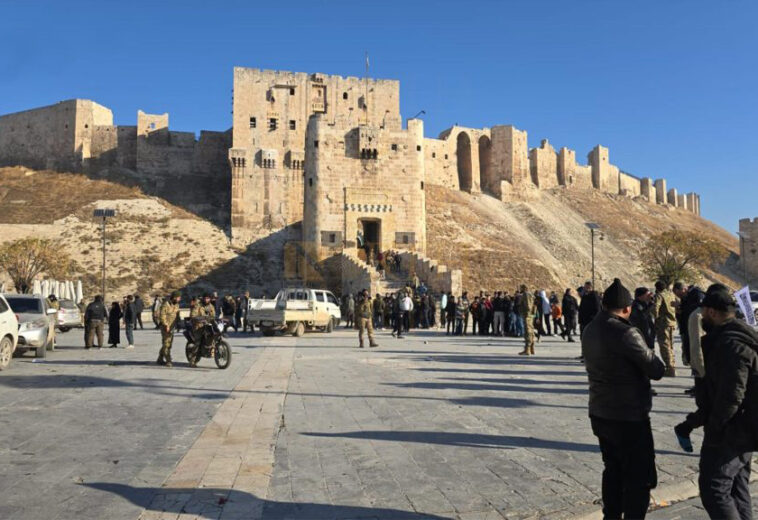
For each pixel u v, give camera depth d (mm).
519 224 100000
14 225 65562
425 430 8281
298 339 25391
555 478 6156
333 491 5754
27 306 19109
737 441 4395
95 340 25578
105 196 78625
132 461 6727
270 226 78438
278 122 83188
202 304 17219
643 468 4602
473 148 111062
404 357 17844
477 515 5125
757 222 99250
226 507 5277
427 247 69375
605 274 87000
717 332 4566
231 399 10656
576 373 14188
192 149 91438
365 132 49219
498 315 28125
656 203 143000
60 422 8766
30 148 94625
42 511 5133
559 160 126312
